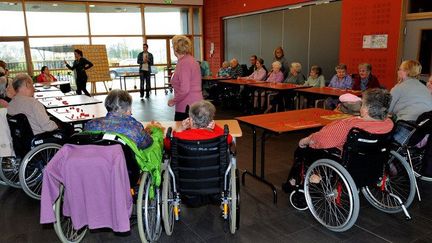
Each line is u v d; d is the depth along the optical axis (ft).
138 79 35.70
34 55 30.53
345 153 7.55
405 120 9.78
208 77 26.43
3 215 9.25
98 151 6.22
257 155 13.88
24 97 10.03
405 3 17.54
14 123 9.78
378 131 7.50
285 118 10.69
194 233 8.15
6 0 28.40
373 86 16.63
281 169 12.26
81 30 32.09
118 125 7.05
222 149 7.15
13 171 11.04
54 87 22.31
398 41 17.98
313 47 23.75
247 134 17.39
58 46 31.35
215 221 8.72
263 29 28.48
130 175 6.95
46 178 6.30
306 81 20.70
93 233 8.20
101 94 33.42
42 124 10.03
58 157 6.29
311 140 8.45
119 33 33.94
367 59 19.79
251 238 7.89
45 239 8.04
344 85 18.13
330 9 22.04
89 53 31.48
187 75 9.93
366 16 19.48
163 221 7.67
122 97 7.25
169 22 36.32
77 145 6.30
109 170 6.16
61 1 30.37
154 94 33.63
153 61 33.68
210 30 36.09
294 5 24.80
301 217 8.82
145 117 22.17
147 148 7.41
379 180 8.46
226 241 7.79
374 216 8.71
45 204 6.37
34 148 9.74
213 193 7.54
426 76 17.07
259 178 10.49
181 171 7.34
